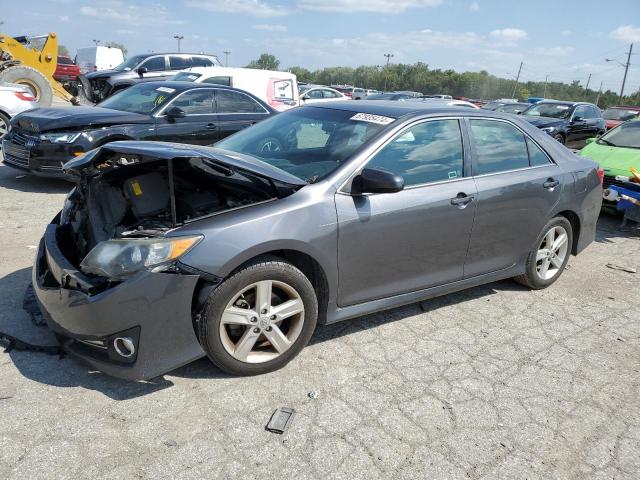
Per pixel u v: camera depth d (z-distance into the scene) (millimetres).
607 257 6008
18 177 8273
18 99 10461
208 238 2848
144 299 2725
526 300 4602
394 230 3500
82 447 2508
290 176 3258
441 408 3002
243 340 3043
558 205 4566
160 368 2840
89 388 2941
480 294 4668
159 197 3307
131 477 2354
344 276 3373
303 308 3201
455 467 2562
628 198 6750
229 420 2764
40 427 2615
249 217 2986
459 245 3936
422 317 4133
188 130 8305
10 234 5449
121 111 8039
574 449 2756
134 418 2727
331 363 3373
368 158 3477
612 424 2977
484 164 4105
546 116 15406
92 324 2758
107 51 32531
